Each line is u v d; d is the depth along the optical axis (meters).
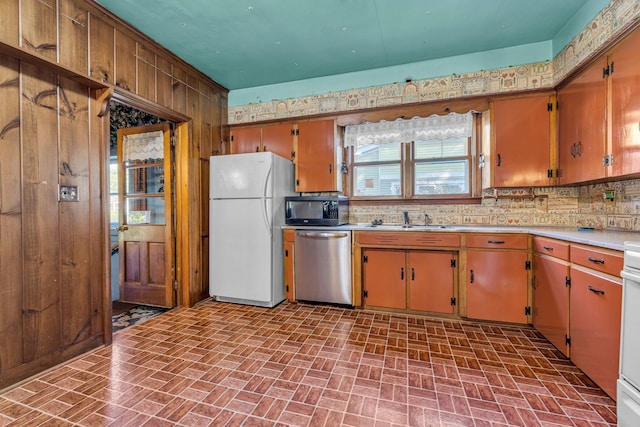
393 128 3.26
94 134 2.17
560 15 2.35
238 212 3.11
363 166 3.51
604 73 1.97
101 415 1.44
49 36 1.82
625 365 1.28
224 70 3.23
